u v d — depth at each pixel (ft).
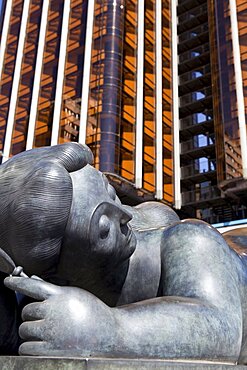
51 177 5.24
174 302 4.99
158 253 6.23
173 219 7.98
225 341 4.96
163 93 96.63
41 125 85.56
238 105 79.30
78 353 4.29
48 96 87.20
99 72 82.94
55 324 4.37
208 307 5.11
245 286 6.10
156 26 100.37
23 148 86.79
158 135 89.30
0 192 5.45
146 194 82.84
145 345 4.50
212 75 87.45
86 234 5.40
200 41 107.55
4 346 5.72
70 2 92.79
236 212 87.35
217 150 80.94
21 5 103.71
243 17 85.46
